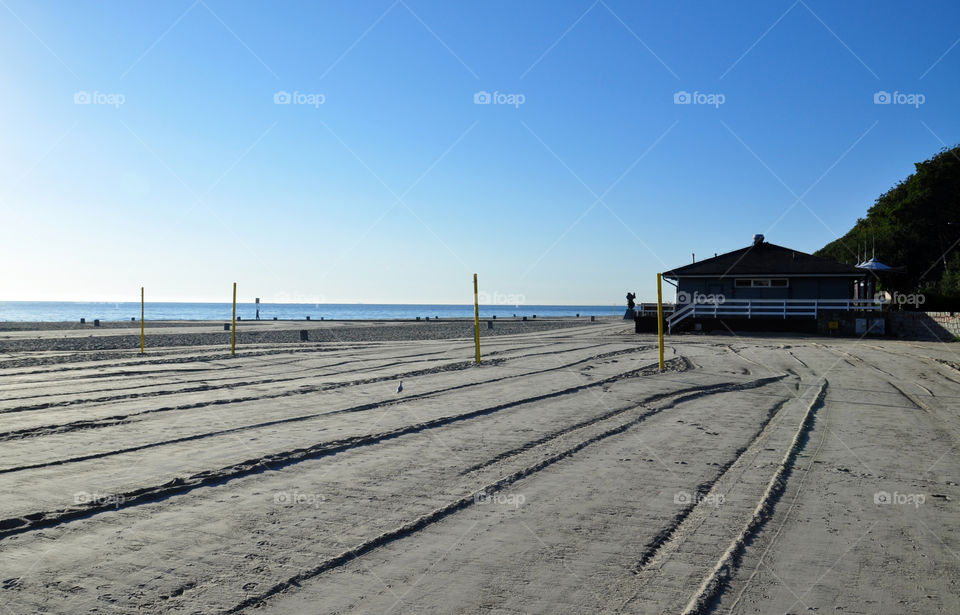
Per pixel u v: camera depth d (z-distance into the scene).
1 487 6.79
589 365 19.77
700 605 4.27
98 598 4.30
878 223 58.69
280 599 4.31
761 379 16.41
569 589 4.50
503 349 26.59
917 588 4.59
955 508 6.38
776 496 6.71
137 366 19.95
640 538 5.48
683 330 40.53
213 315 136.38
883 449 8.88
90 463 7.83
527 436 9.55
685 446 8.97
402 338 38.03
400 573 4.74
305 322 70.94
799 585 4.61
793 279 40.66
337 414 11.32
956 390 14.66
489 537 5.48
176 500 6.42
